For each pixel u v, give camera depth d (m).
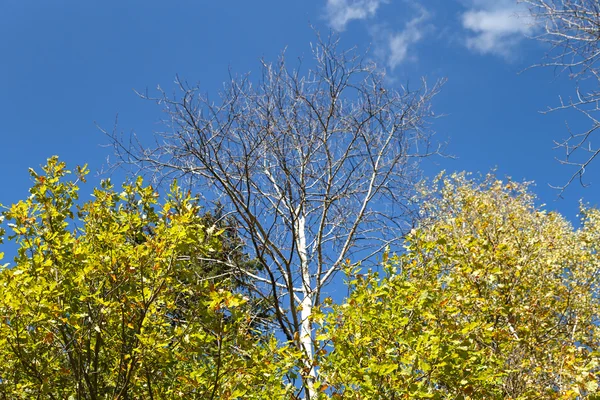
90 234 4.89
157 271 4.34
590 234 9.34
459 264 5.75
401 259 5.04
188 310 4.62
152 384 4.75
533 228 8.12
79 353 4.35
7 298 3.79
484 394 4.70
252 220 7.06
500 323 6.13
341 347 4.46
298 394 4.86
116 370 4.64
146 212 4.96
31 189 4.70
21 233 4.48
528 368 5.62
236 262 7.68
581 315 7.11
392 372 4.21
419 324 4.62
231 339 4.41
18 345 4.05
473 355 4.56
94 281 4.56
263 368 4.18
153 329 4.57
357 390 4.38
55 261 4.59
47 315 4.11
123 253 4.32
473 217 7.45
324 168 8.40
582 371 4.35
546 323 6.53
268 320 6.68
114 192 5.21
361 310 4.48
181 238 4.26
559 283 7.23
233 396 4.03
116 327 4.75
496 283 6.27
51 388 4.48
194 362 4.63
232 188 7.57
